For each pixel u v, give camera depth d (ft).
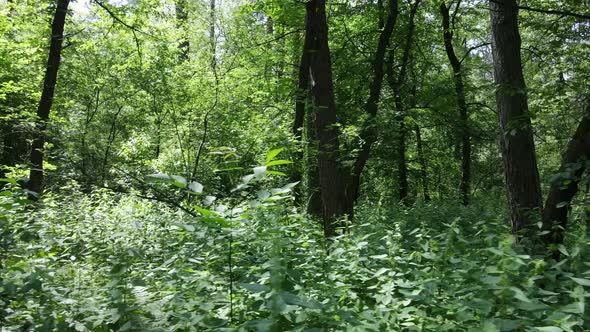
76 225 29.35
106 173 36.45
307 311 11.50
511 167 24.25
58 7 45.75
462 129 51.44
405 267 14.98
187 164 58.39
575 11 36.06
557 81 22.84
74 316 12.87
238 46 74.90
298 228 19.26
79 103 69.05
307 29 31.22
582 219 18.98
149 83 63.21
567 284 12.76
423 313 12.01
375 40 53.36
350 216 33.40
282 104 58.59
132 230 26.63
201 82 66.85
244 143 57.57
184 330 11.52
